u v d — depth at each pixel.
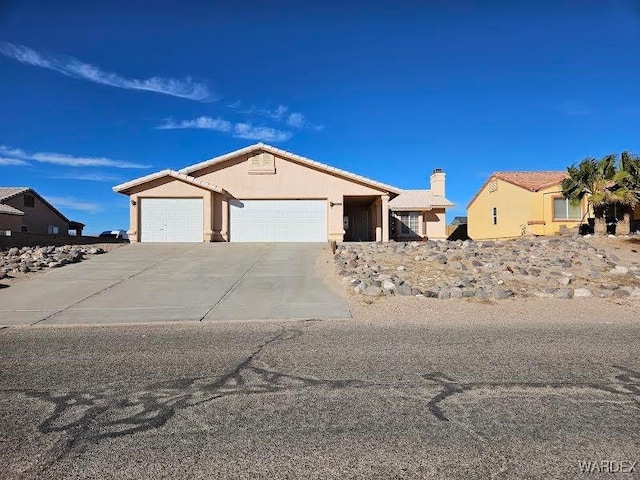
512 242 16.73
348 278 11.91
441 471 3.17
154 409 4.27
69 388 4.86
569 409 4.17
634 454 3.39
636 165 18.00
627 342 6.50
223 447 3.53
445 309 9.02
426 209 30.11
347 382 4.94
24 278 12.91
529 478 3.09
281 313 8.98
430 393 4.59
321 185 23.97
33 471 3.23
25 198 40.34
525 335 6.96
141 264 15.13
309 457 3.37
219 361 5.80
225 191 23.48
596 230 18.58
